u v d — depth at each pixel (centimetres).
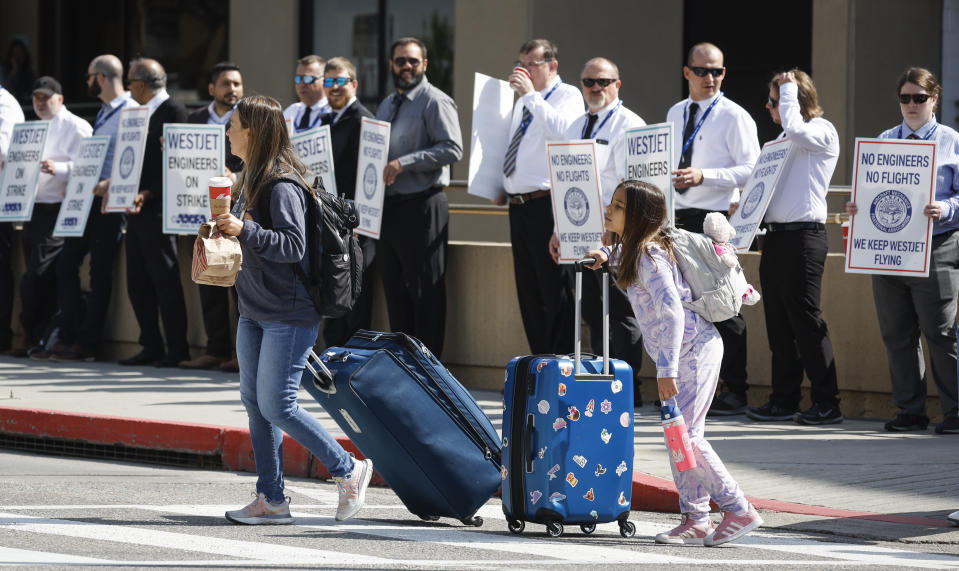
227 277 1442
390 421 1527
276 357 1513
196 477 1977
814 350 2264
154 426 2130
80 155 2939
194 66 4772
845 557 1430
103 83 3012
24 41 5216
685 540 1505
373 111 4341
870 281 2364
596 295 2408
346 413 1548
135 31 4928
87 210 2922
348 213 1540
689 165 2348
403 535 1532
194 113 2909
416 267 2586
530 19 3856
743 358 2383
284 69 4434
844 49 3591
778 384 2305
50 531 1498
